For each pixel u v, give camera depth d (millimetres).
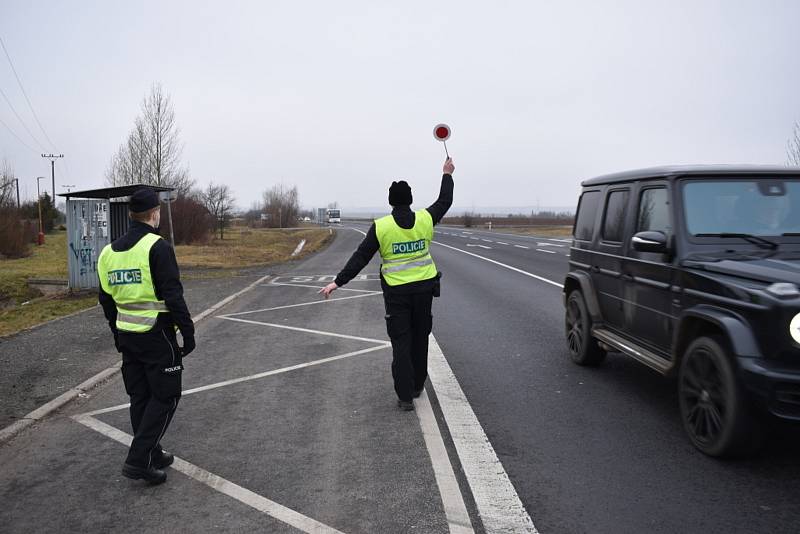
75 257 14766
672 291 4633
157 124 26781
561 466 4027
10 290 16812
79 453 4547
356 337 8633
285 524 3371
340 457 4297
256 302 12742
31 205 55000
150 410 3904
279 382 6359
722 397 3904
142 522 3443
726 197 4754
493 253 25188
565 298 7090
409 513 3453
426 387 5957
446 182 5582
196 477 4031
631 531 3182
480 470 4004
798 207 4742
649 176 5254
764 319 3584
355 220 147000
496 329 8812
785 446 4277
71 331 9359
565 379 6121
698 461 4047
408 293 5199
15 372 6930
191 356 7742
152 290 3904
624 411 5105
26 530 3385
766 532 3137
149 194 4012
